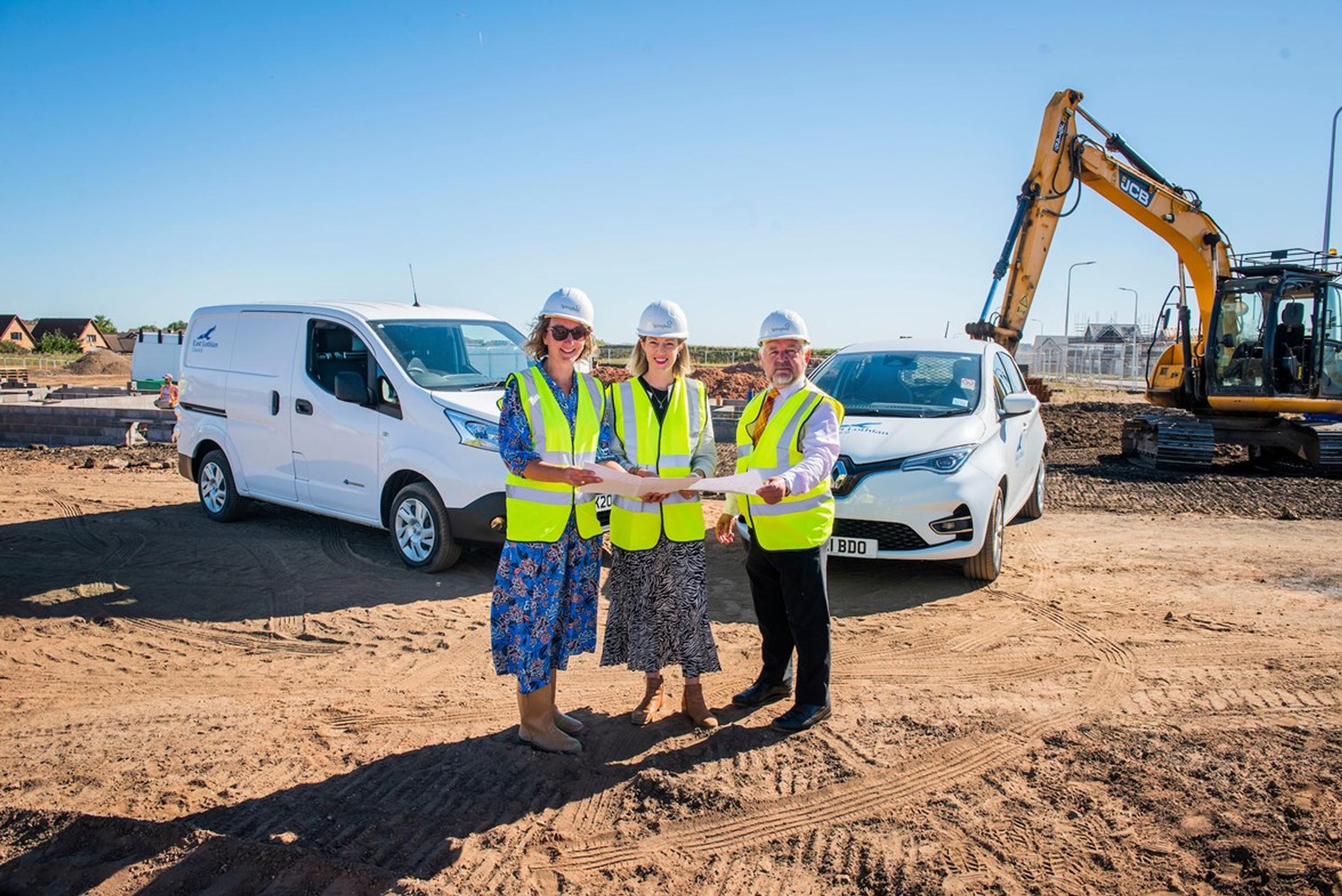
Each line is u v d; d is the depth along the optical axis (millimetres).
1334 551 7758
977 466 6500
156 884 3018
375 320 7480
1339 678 4816
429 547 6863
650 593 4188
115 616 5941
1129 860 3123
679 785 3646
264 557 7410
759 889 3016
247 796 3613
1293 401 13156
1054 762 3861
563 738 4020
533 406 3805
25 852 3207
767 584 4402
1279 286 13047
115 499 10062
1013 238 13734
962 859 3146
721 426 16156
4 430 17156
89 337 95500
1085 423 19688
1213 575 6980
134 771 3828
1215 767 3777
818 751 4004
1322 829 3264
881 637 5570
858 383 7746
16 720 4371
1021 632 5645
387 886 3016
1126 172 13891
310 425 7652
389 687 4797
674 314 4035
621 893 3002
